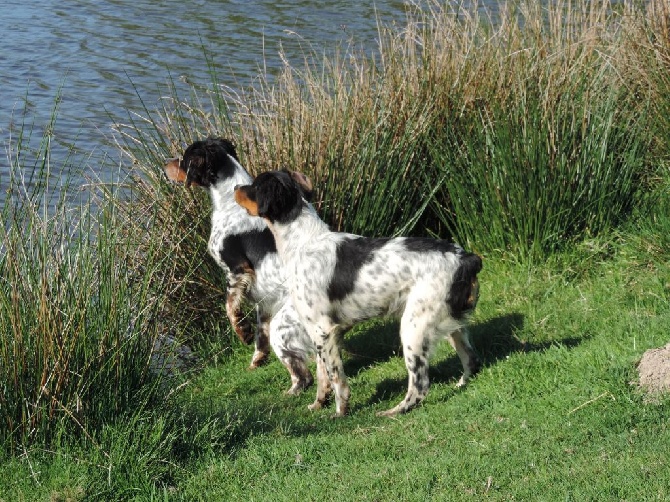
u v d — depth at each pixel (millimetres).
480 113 6434
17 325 5234
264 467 5230
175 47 10461
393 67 6676
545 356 5613
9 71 9672
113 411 5297
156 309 5477
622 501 4922
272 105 6504
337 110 6445
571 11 6922
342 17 11234
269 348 6137
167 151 6406
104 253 5359
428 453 5227
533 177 6293
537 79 6516
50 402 5258
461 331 5648
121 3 12578
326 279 5617
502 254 6387
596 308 5973
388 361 5996
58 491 5113
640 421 5219
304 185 5773
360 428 5453
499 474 5086
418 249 5559
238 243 6027
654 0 6938
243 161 6328
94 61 10023
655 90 6703
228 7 12180
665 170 6512
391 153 6395
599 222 6363
